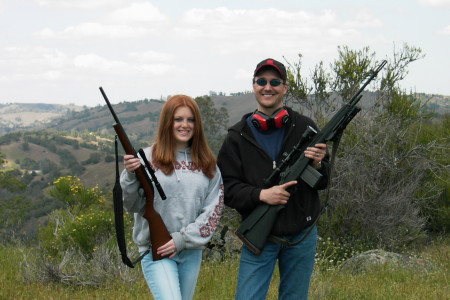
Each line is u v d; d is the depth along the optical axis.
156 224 4.32
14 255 11.00
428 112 14.72
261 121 4.63
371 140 12.39
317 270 8.66
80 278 8.39
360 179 11.86
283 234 4.62
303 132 4.68
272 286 7.57
